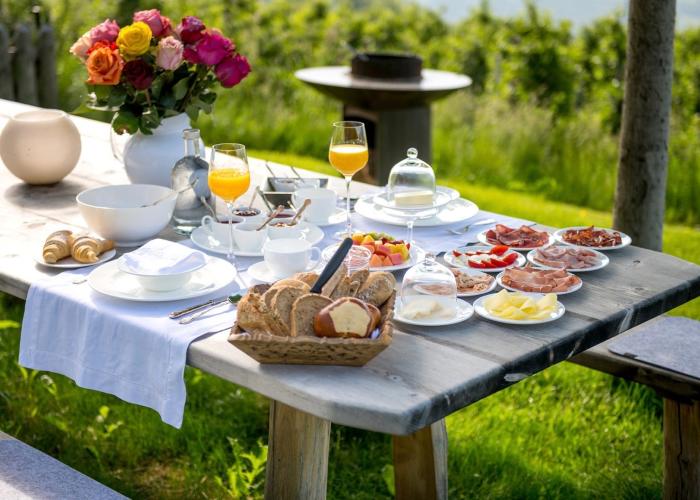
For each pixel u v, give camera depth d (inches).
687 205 252.8
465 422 142.1
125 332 86.5
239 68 122.1
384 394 73.7
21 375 155.9
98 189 113.0
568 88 323.3
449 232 113.7
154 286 91.7
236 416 146.0
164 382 83.2
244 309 78.8
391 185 115.8
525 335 84.7
